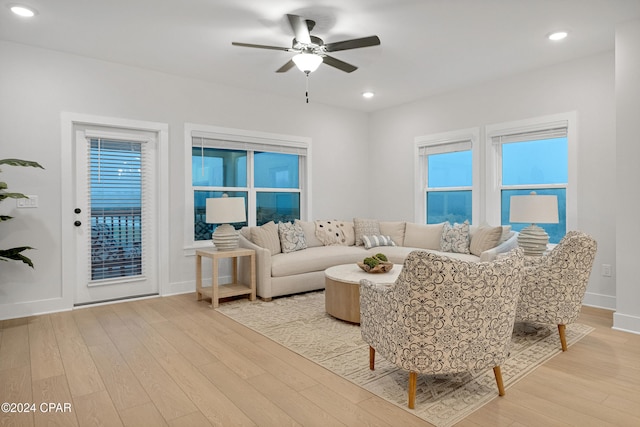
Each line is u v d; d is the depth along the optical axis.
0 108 3.63
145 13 3.12
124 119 4.29
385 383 2.40
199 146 4.86
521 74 4.62
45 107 3.84
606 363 2.67
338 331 3.36
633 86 3.29
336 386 2.36
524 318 2.98
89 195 4.19
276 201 5.68
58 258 3.93
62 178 3.93
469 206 5.34
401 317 2.02
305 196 5.92
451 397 2.22
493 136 4.91
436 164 5.73
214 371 2.56
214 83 4.94
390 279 3.48
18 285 3.74
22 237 3.74
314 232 5.36
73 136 4.08
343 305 3.55
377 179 6.45
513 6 3.03
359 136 6.49
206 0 2.92
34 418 1.99
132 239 4.47
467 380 2.43
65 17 3.18
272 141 5.46
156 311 3.95
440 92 5.38
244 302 4.31
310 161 5.90
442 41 3.68
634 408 2.09
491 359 2.12
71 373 2.52
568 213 4.25
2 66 3.64
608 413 2.04
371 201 6.54
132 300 4.37
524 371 2.55
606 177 3.98
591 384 2.37
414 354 2.00
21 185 3.73
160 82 4.53
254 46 3.13
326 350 2.93
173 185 4.65
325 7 3.04
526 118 4.58
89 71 4.07
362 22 3.29
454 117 5.34
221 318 3.72
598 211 4.04
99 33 3.49
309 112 5.87
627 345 3.00
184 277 4.74
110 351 2.89
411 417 2.02
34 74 3.79
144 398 2.21
